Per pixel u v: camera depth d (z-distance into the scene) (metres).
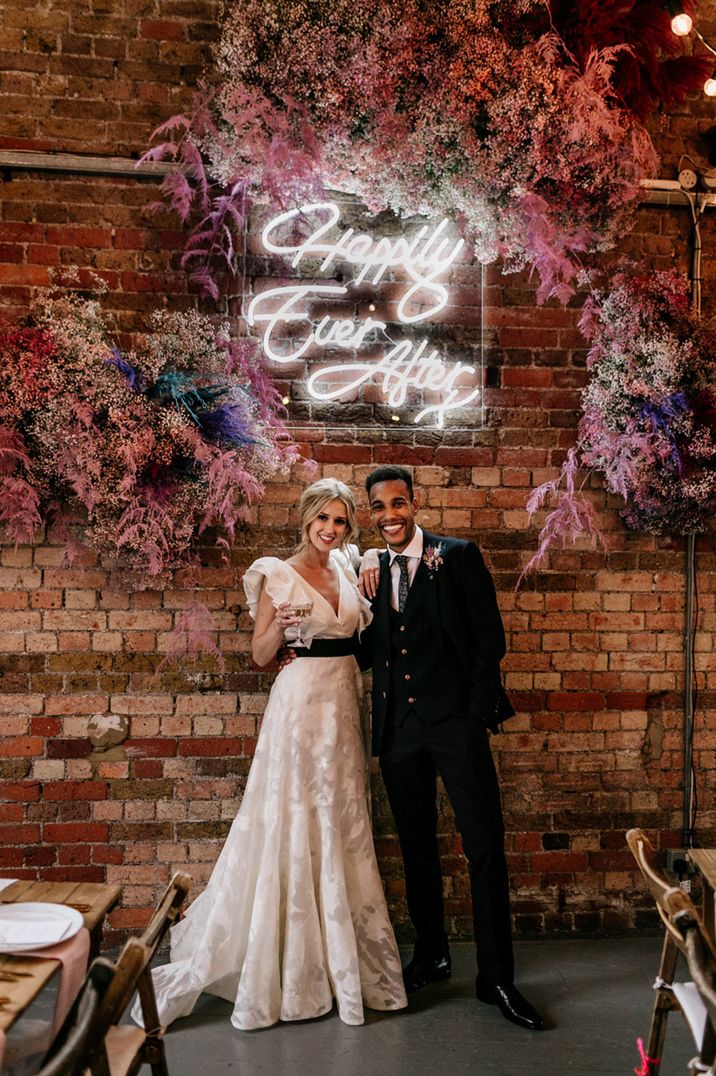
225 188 3.36
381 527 3.03
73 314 3.22
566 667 3.56
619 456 3.43
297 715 2.97
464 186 3.18
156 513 3.19
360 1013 2.85
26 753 3.36
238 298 3.41
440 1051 2.70
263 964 2.85
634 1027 2.86
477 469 3.53
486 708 2.95
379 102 3.05
